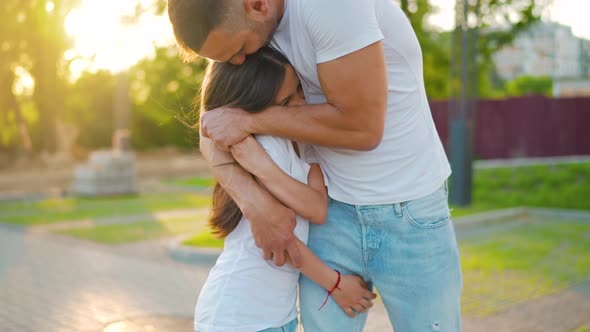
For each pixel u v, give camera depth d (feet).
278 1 5.61
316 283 6.43
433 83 68.54
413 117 6.12
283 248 5.99
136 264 21.53
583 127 56.44
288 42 5.91
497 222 30.42
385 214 6.13
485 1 39.22
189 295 17.20
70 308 15.80
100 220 33.53
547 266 19.88
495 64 69.56
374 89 5.46
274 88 5.89
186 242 23.57
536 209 33.40
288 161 6.20
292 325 6.42
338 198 6.34
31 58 42.22
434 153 6.30
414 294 6.24
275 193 5.99
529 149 55.93
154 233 28.71
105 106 90.17
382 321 14.26
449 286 6.31
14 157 67.15
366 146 5.72
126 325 14.35
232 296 5.99
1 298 16.79
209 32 5.24
